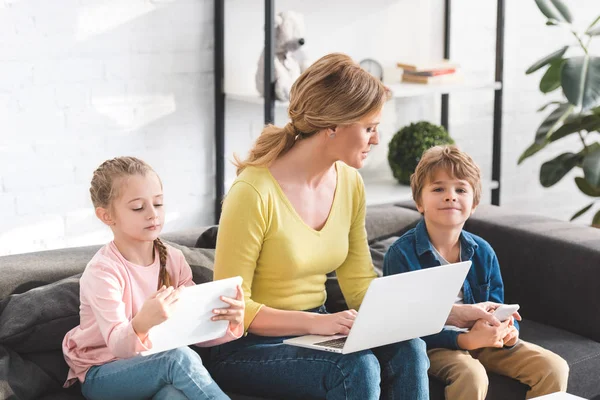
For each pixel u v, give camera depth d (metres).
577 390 2.72
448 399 2.49
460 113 4.65
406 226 3.21
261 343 2.37
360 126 2.35
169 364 2.16
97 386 2.25
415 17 4.43
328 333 2.29
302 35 3.78
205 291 2.13
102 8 3.61
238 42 3.97
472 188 2.73
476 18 4.60
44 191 3.61
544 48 4.81
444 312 2.36
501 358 2.66
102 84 3.67
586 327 2.89
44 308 2.35
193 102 3.92
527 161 4.91
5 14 3.41
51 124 3.58
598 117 4.00
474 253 2.77
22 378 2.25
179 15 3.80
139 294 2.33
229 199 2.37
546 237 3.01
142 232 2.31
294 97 2.39
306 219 2.43
